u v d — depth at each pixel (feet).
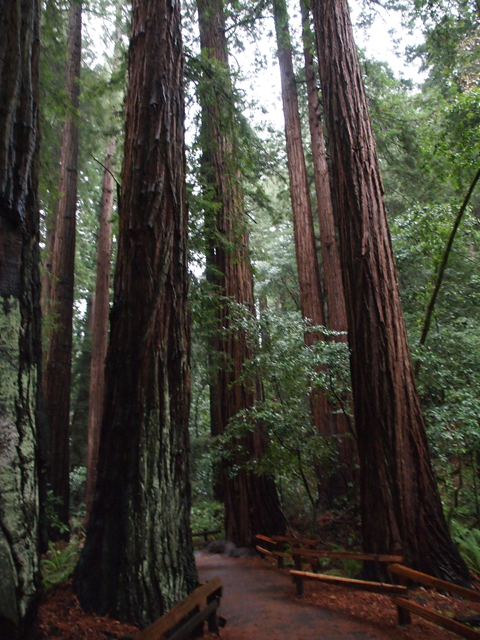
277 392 28.43
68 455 37.55
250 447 31.30
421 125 39.32
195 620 12.39
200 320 30.81
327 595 19.66
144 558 13.34
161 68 18.67
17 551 8.96
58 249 40.93
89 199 65.10
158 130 17.71
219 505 40.55
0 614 8.48
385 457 21.04
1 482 8.98
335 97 25.70
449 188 44.27
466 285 35.01
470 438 24.59
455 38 33.09
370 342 22.34
